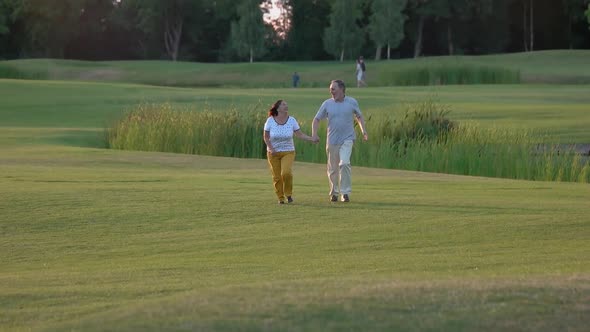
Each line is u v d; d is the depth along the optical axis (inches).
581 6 6387.8
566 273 530.0
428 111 1800.0
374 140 1704.0
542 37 6845.5
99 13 6638.8
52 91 3063.5
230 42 6501.0
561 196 981.2
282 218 822.5
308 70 5123.0
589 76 4515.3
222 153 1761.8
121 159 1467.8
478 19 6560.0
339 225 783.7
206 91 3169.3
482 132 1696.6
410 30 6614.2
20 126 2306.8
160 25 6619.1
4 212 855.1
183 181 1107.9
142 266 633.0
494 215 823.1
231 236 745.6
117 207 884.0
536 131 1983.3
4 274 617.0
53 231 776.9
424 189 1052.5
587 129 2046.0
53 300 518.3
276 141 895.7
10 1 6161.4
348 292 444.8
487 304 423.2
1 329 455.8
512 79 4126.5
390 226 773.3
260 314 409.1
